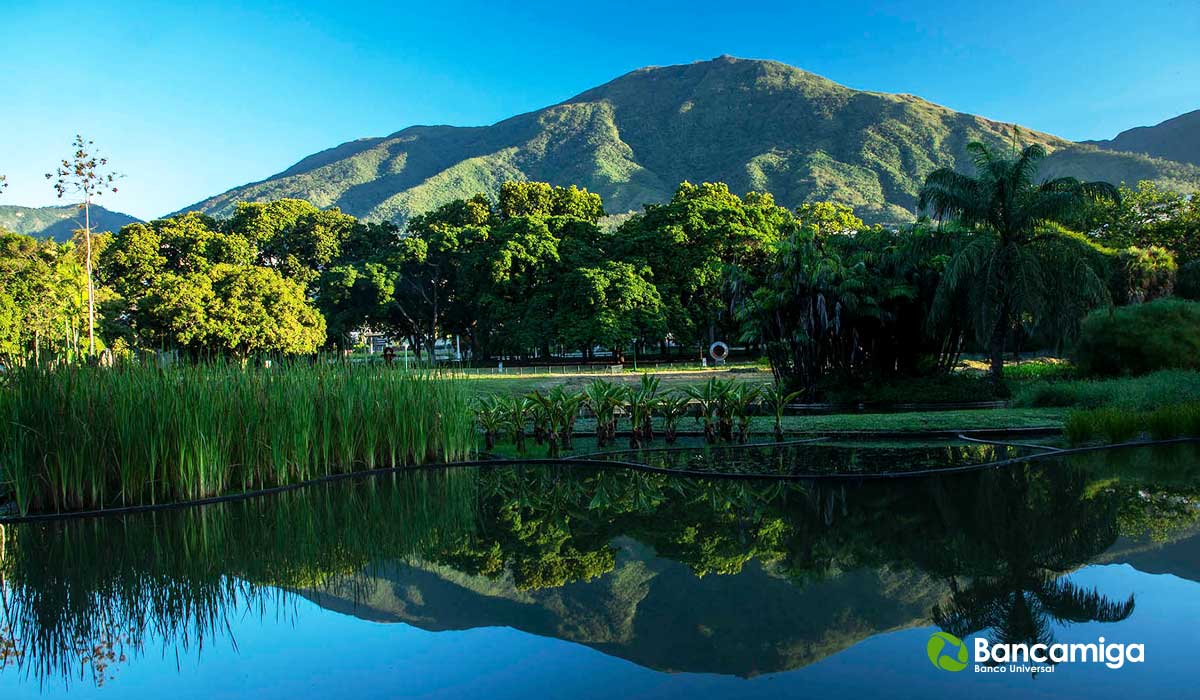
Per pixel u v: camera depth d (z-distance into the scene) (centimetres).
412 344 5969
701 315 4797
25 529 916
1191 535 746
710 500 967
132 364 1109
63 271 3369
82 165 2817
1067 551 696
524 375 3747
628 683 446
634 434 1455
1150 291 3312
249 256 5609
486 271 5238
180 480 1050
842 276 2205
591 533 823
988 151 2291
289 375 1237
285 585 676
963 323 2291
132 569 739
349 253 6300
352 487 1145
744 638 513
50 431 985
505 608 593
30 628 589
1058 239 2238
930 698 412
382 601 625
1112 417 1380
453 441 1342
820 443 1432
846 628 521
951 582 618
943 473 1099
